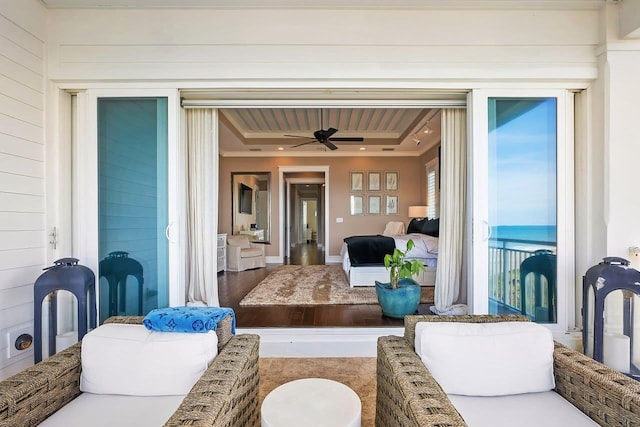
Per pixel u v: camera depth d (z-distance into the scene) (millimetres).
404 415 1075
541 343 1394
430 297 4203
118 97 2719
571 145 2797
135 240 2760
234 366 1277
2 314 2188
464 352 1368
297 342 2805
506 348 1377
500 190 2781
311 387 1333
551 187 2809
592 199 2695
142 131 2744
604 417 1158
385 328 2992
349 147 7230
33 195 2438
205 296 3309
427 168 7039
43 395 1206
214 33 2658
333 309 3660
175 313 1514
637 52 2557
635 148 2557
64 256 2660
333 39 2662
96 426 1161
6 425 1076
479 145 2752
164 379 1354
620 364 2229
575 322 2799
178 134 2752
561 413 1232
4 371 2188
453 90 2803
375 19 2658
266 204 7758
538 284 2795
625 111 2559
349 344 2799
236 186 7777
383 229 7613
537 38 2654
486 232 2758
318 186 11898
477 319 1635
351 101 2957
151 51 2646
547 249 2809
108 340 1411
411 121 5805
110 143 2752
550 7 2609
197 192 3326
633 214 2559
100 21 2631
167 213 2742
